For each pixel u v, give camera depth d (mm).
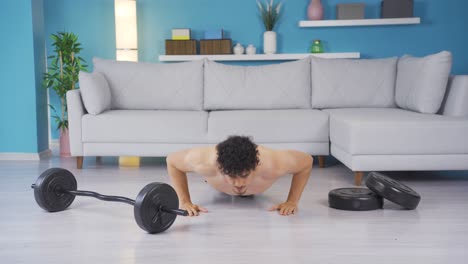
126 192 3396
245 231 2500
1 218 2754
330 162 4672
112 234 2461
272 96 4785
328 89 4801
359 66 4867
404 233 2457
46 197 2799
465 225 2588
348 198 2885
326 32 5875
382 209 2926
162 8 5926
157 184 2434
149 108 4801
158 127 4227
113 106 4762
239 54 5719
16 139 4875
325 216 2771
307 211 2881
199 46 5938
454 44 5832
